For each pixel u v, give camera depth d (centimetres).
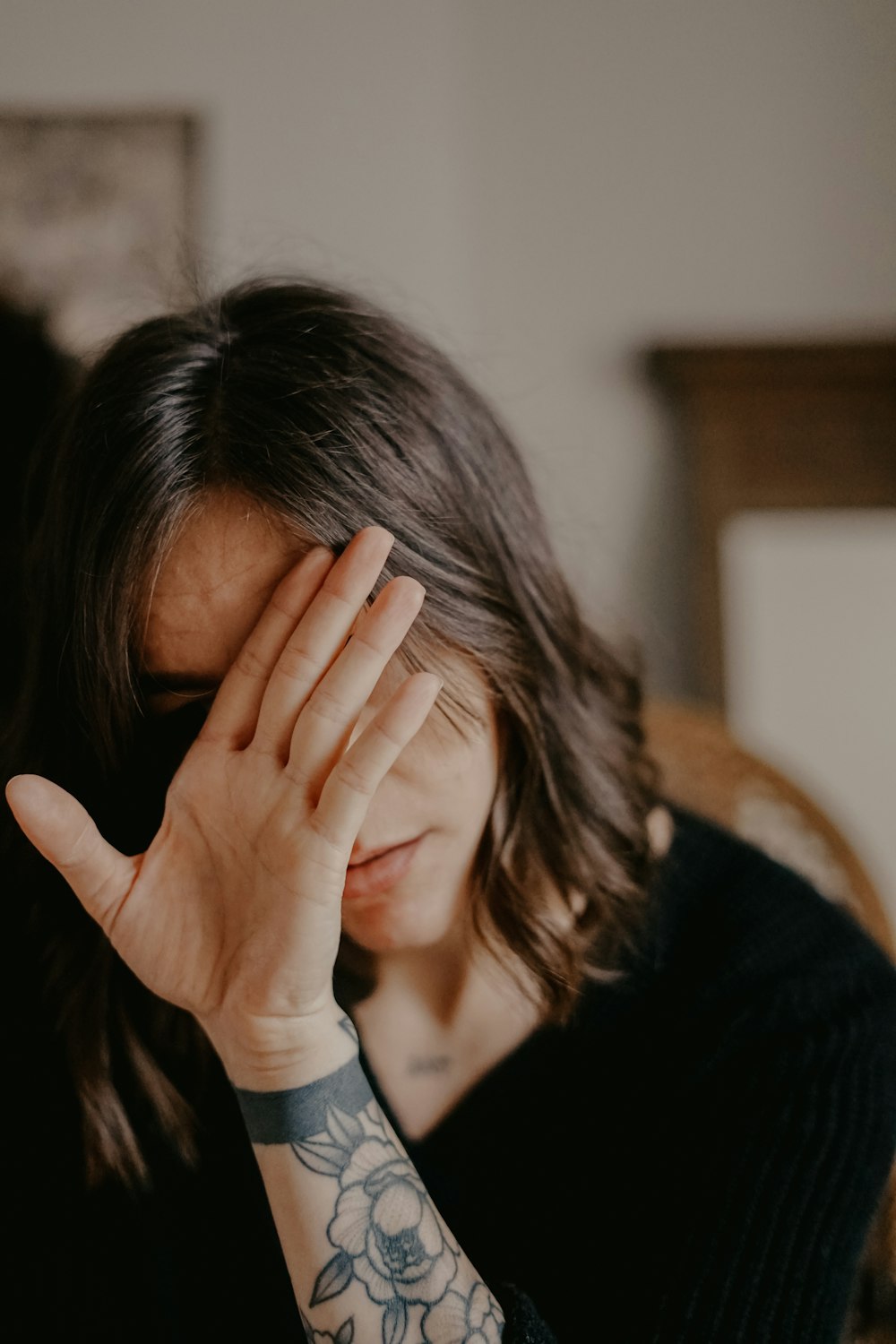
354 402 51
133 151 122
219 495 46
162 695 50
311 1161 47
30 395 109
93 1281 66
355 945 62
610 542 146
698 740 95
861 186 142
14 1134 68
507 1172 63
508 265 144
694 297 144
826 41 141
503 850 60
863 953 67
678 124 142
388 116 125
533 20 141
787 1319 50
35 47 121
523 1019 64
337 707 44
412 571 50
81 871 48
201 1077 67
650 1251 55
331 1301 46
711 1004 64
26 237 120
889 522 142
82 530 48
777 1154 55
